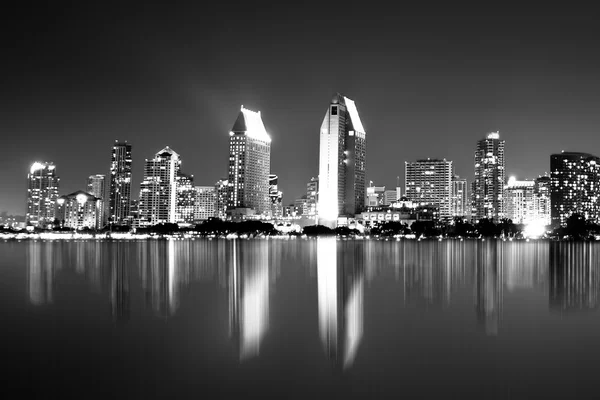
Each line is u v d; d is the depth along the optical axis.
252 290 128.38
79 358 69.06
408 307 104.19
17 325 87.44
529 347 74.38
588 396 56.97
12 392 57.97
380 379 61.56
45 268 186.75
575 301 113.38
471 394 57.38
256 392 57.78
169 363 67.00
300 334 81.06
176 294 121.38
